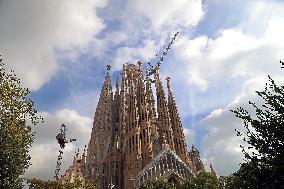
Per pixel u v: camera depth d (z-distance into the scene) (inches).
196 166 4183.1
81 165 4517.7
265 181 649.0
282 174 626.2
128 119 4451.3
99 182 4247.0
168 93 5201.8
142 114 4387.3
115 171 4224.9
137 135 4124.0
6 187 999.6
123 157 4301.2
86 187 1983.3
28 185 1754.4
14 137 1057.5
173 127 4655.5
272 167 641.0
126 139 4234.7
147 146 3951.8
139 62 5221.5
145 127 4185.5
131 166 3811.5
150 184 2006.6
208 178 1979.6
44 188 1780.3
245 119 714.2
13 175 1029.8
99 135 5354.3
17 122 1113.4
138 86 4805.6
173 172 2910.9
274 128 656.4
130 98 4692.4
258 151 671.8
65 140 2378.2
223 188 1850.4
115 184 4141.2
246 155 690.8
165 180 1966.0
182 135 4586.6
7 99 1093.8
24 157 1085.8
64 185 1856.5
